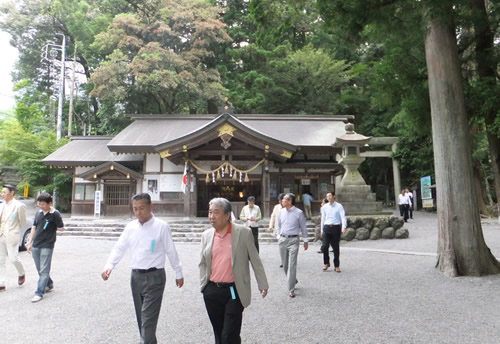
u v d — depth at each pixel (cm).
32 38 3312
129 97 2627
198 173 1705
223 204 324
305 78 3005
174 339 393
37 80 3638
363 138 1442
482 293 571
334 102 3034
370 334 401
